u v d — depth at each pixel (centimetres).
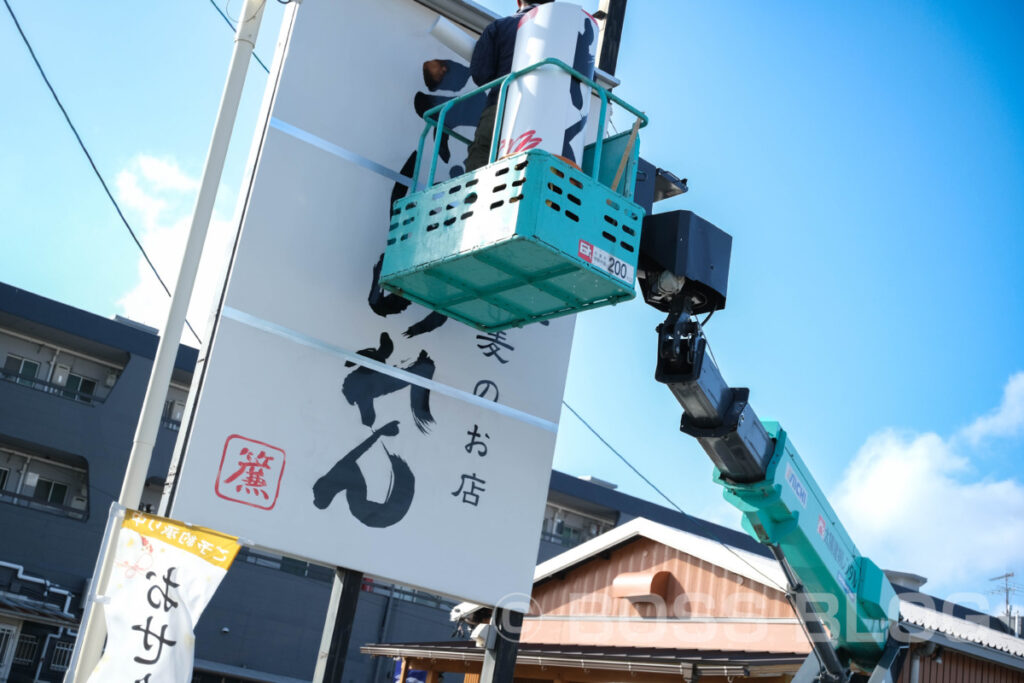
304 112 602
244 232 571
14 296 2912
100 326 2997
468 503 627
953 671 1168
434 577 604
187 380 3097
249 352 561
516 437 656
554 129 539
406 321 621
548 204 503
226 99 567
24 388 2869
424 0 654
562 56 554
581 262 510
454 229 529
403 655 1827
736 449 619
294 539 557
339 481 579
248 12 579
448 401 630
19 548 2762
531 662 1487
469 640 1833
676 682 1316
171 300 540
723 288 581
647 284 589
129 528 481
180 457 539
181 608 476
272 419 561
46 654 2666
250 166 595
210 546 486
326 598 3102
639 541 1645
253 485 550
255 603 2995
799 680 780
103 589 485
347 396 590
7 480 2909
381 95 631
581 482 3722
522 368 668
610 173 593
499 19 607
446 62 662
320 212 596
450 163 650
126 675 461
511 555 639
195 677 2852
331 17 621
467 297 577
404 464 605
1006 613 2217
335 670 565
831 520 723
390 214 622
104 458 2900
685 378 571
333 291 594
